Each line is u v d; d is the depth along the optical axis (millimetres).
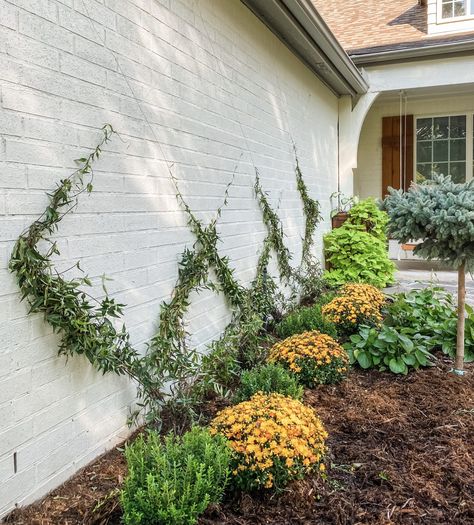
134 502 1651
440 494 2014
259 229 4609
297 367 3090
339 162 8188
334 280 6668
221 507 1894
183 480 1697
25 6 1897
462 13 7844
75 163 2174
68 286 2037
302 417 2125
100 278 2348
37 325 1972
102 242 2361
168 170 2969
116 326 2469
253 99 4461
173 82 3037
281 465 1927
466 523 1834
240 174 4156
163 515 1587
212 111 3604
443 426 2592
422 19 8531
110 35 2424
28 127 1916
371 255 6625
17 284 1873
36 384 1970
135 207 2629
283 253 5164
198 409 2779
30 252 1889
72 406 2174
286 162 5492
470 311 3939
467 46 7062
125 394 2549
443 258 3336
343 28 9094
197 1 3363
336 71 6746
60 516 1868
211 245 3418
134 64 2625
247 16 4293
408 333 3865
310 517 1860
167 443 1899
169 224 2973
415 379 3283
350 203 7809
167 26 2969
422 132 9516
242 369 3320
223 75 3801
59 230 2076
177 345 3012
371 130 9750
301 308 5176
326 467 2201
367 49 7602
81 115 2213
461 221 3043
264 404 2182
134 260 2623
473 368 3535
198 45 3379
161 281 2885
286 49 5418
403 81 7715
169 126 2986
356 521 1841
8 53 1822
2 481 1816
